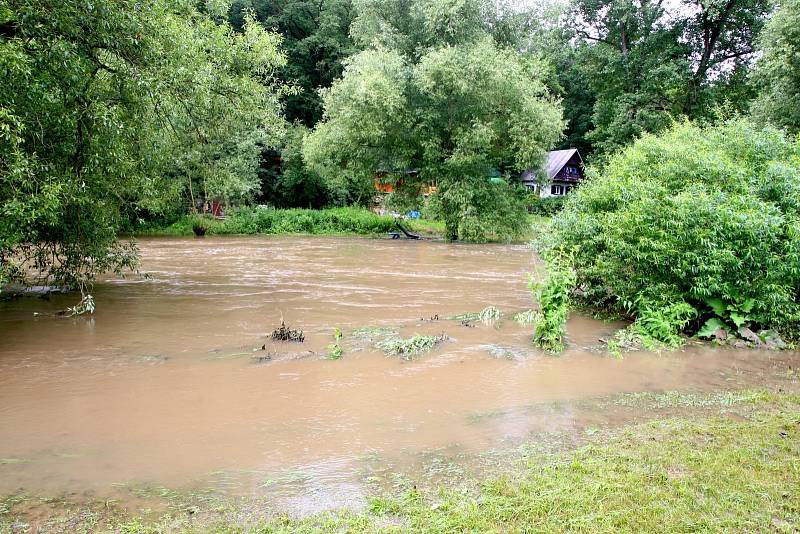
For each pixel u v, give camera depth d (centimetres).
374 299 1055
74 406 513
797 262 730
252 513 335
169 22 924
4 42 678
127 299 1048
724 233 752
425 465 398
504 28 2697
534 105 2336
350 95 2388
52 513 335
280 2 4312
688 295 794
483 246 2309
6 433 454
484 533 306
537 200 3441
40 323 847
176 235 2858
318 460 408
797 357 688
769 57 1812
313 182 3894
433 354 686
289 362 649
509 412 503
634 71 3122
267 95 1257
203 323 849
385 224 3122
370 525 318
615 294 894
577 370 631
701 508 328
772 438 430
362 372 614
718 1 2662
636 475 370
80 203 829
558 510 328
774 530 306
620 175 966
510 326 839
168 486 371
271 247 2222
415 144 2575
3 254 830
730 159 906
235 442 439
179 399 531
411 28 2683
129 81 820
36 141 766
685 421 472
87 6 728
